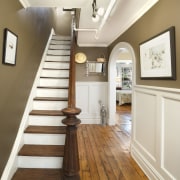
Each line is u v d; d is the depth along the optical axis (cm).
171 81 197
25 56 270
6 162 203
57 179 206
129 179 241
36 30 348
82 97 534
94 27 355
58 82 382
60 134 256
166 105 206
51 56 456
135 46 302
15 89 229
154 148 236
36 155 228
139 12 271
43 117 285
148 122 255
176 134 187
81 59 522
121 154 321
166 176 203
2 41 182
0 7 175
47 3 248
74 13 450
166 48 200
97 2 243
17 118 240
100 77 536
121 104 914
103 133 441
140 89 280
